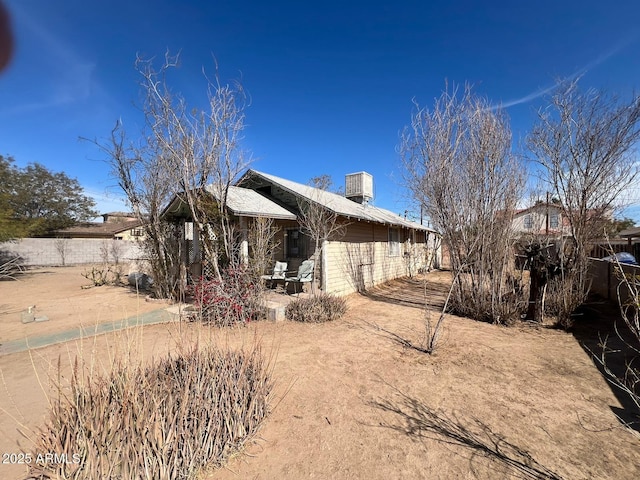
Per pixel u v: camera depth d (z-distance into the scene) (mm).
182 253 8859
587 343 4758
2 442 2357
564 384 3361
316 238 7738
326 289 8258
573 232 6043
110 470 1746
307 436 2459
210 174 6594
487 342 4820
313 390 3234
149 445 1864
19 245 19625
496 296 6039
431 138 6195
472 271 6371
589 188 5766
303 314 6059
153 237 8320
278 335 5152
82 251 22047
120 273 12531
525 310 6242
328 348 4539
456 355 4262
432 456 2207
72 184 28078
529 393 3160
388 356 4227
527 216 7445
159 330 5297
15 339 4906
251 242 7508
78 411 1881
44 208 25531
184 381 2348
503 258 6062
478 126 5988
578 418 2686
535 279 5945
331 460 2178
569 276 6094
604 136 5570
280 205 9133
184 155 6266
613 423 2600
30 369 3779
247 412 2467
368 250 11039
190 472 1947
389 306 7816
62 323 5910
